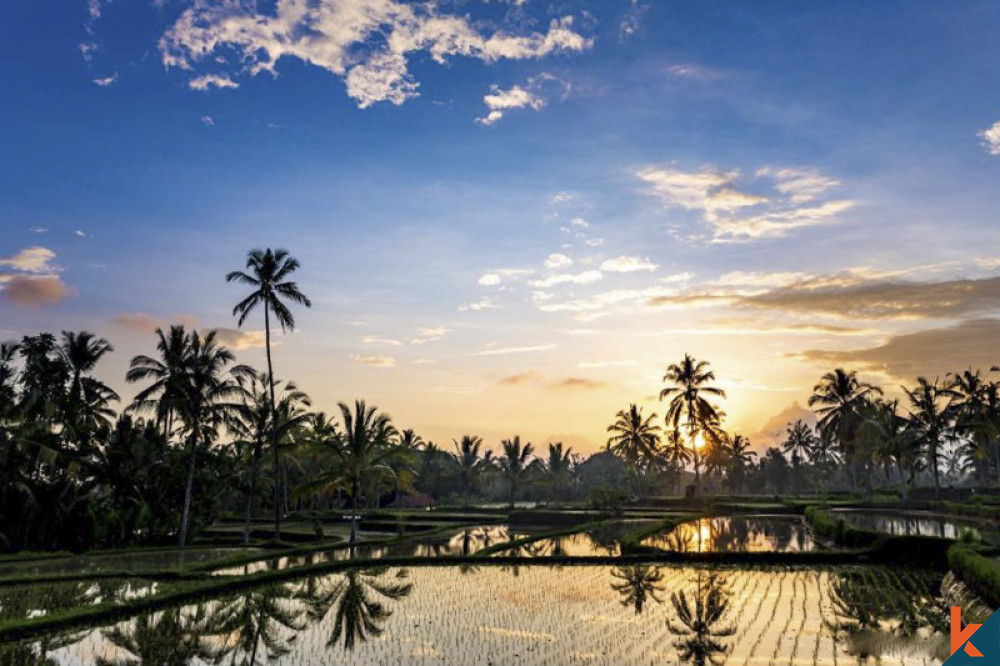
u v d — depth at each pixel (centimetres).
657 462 10969
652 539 4259
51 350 5012
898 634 1702
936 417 7225
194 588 2381
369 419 4531
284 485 7106
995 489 7162
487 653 1561
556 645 1627
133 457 4878
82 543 4284
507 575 2864
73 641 1744
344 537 5172
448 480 10538
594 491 6869
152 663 1537
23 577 2800
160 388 4550
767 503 7575
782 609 2055
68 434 4616
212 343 4788
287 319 4725
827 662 1459
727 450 12406
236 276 4656
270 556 3694
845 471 13525
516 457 9594
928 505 6444
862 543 3356
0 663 1557
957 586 2319
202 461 5269
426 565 3200
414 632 1791
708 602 2180
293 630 1842
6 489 4112
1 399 4147
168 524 4784
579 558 3262
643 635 1720
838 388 7981
